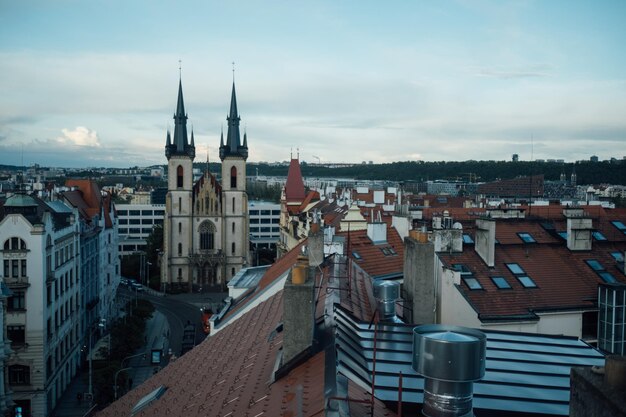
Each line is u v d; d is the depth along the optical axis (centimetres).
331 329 1977
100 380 7238
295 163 15438
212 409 1888
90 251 9262
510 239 4634
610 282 4309
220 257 14750
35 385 6531
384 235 5266
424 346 1379
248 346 2612
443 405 1388
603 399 824
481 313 3897
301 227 10119
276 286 4112
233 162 14900
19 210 6638
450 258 4338
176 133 14625
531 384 1986
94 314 9550
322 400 1373
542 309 3972
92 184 10825
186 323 11150
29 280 6512
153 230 19325
